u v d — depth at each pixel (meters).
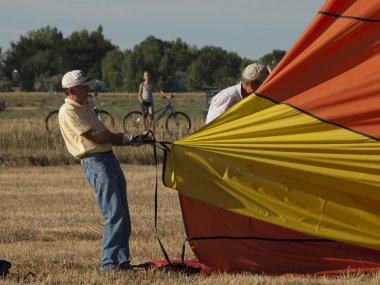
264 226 23.02
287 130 22.72
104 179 22.52
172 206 38.44
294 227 22.59
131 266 22.84
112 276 21.78
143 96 68.81
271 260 22.97
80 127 22.50
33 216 35.47
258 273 22.88
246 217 23.02
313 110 22.62
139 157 58.72
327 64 22.64
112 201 22.59
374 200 22.78
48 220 34.44
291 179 22.75
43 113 152.75
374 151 22.50
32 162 58.12
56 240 30.30
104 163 22.59
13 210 37.31
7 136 60.53
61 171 54.41
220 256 23.09
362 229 22.77
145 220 33.84
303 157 22.59
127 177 49.94
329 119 22.58
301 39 22.59
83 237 30.86
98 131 22.58
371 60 22.59
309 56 22.53
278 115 22.75
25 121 67.50
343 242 22.77
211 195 22.77
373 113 22.53
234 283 20.61
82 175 52.06
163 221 33.75
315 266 22.81
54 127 63.34
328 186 22.70
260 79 24.25
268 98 22.81
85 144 22.53
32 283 20.95
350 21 22.38
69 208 38.00
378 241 22.72
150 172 52.97
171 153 22.91
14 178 50.31
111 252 22.64
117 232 22.56
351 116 22.58
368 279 21.70
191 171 22.81
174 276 21.97
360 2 22.39
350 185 22.64
